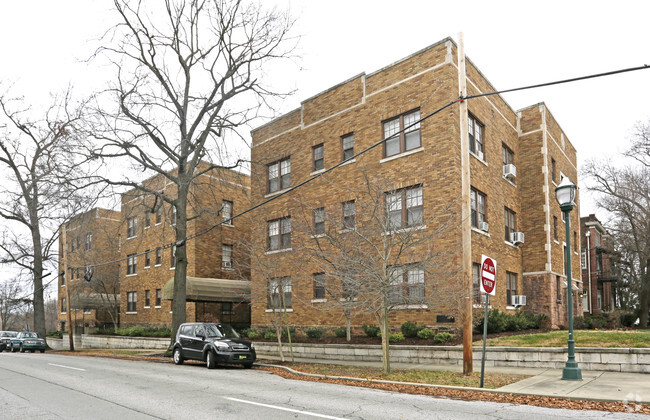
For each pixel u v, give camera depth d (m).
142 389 11.89
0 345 37.78
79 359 23.28
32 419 8.45
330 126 24.08
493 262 11.82
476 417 8.40
